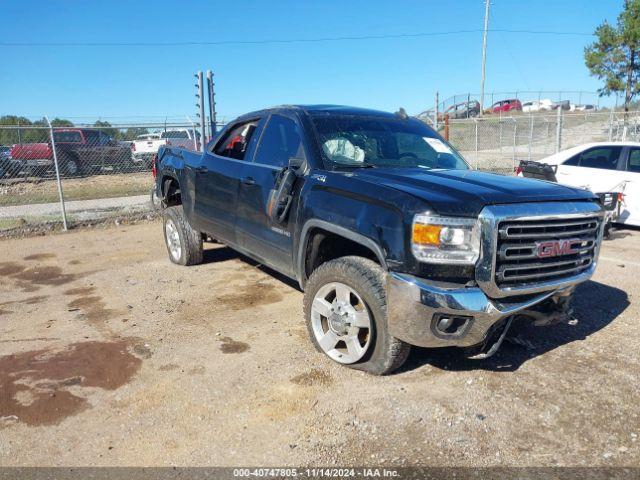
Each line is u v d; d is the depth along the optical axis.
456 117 31.44
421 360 3.94
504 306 3.21
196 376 3.72
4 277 6.43
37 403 3.37
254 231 4.78
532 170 7.07
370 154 4.39
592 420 3.17
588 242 3.65
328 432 3.06
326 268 3.75
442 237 3.10
